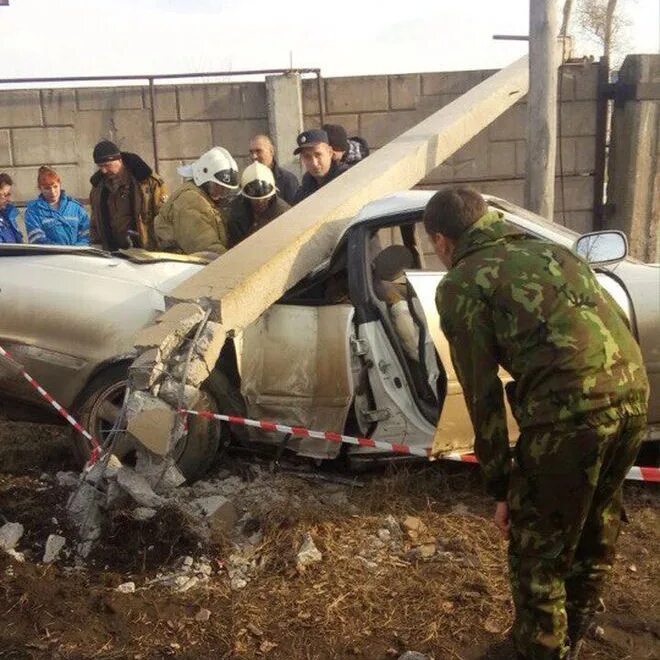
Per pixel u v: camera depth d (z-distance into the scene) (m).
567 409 2.50
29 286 4.52
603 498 2.75
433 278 4.22
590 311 2.58
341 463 4.68
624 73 8.80
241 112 8.78
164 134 8.73
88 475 3.91
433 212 2.75
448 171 9.05
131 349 4.37
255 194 5.59
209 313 4.14
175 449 4.24
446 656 3.09
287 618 3.34
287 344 4.45
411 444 4.30
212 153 5.62
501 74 7.95
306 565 3.68
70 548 3.80
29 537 3.90
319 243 4.68
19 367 4.47
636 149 8.71
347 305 4.41
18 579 3.52
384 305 4.34
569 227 9.30
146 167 6.62
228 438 4.55
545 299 2.55
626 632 3.22
